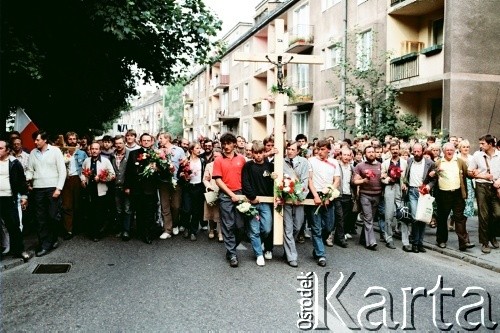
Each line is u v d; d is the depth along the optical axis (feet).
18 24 40.63
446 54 53.88
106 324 16.97
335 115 79.71
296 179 25.46
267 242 27.20
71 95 54.08
